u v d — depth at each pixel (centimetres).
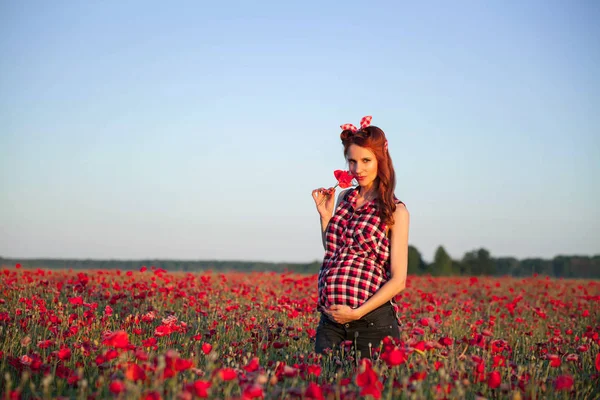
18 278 1184
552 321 998
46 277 1301
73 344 516
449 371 386
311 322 756
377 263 436
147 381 352
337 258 442
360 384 304
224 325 666
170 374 320
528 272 3622
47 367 392
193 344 538
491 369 456
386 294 420
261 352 517
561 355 588
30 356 443
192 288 1145
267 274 1912
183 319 760
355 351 429
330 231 455
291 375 356
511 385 397
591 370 520
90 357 457
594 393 460
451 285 1938
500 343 490
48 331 588
